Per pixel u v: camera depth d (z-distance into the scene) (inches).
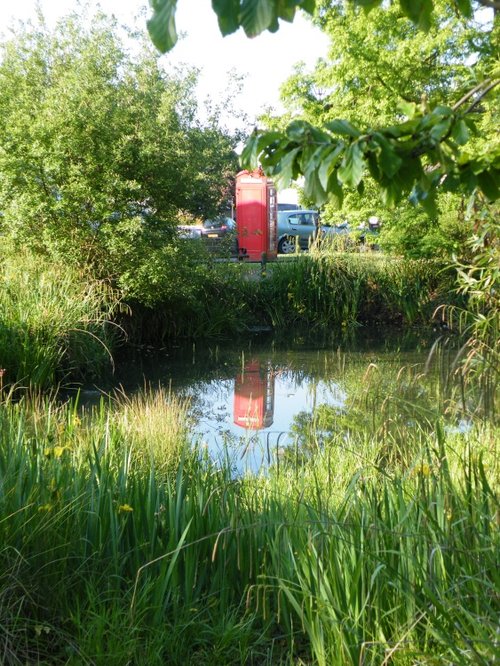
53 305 521.3
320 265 863.7
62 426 261.1
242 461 305.0
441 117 97.1
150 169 630.5
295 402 479.5
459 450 219.9
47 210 602.2
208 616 154.9
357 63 637.3
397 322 856.9
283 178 99.7
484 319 303.0
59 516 161.9
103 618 141.2
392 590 143.2
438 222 748.6
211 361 649.6
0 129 613.6
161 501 179.8
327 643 142.0
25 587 147.4
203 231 868.6
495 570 128.1
